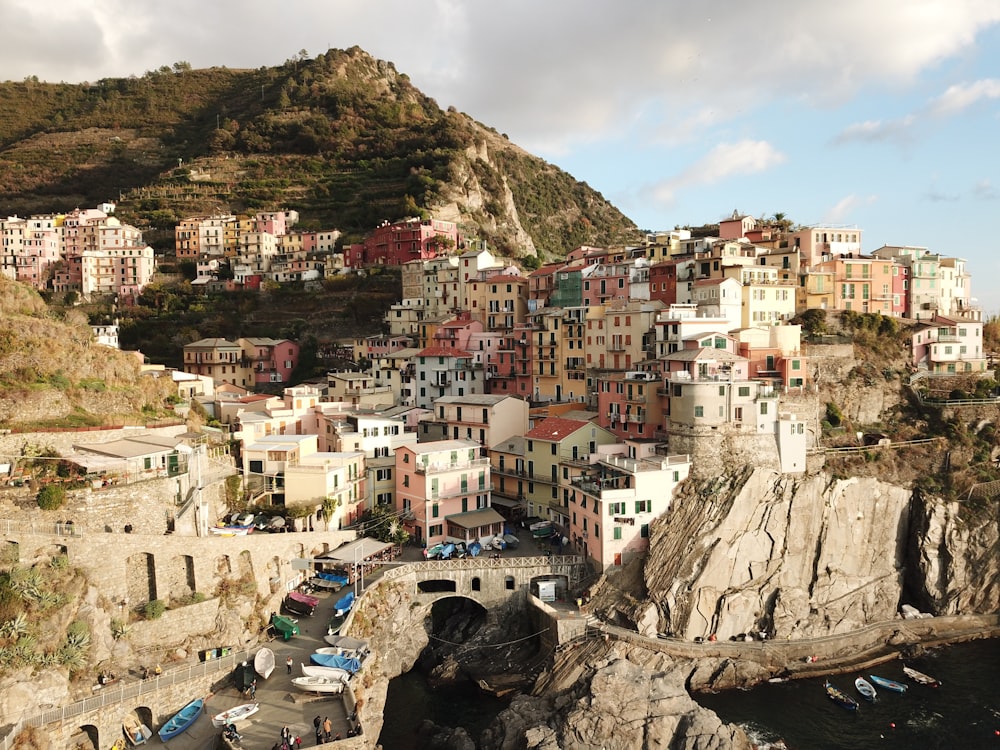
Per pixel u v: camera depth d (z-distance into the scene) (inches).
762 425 3501.5
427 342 5905.5
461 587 3225.9
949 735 2637.8
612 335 4495.6
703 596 3157.0
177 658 2407.7
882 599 3499.0
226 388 5319.9
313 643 2637.8
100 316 6855.3
